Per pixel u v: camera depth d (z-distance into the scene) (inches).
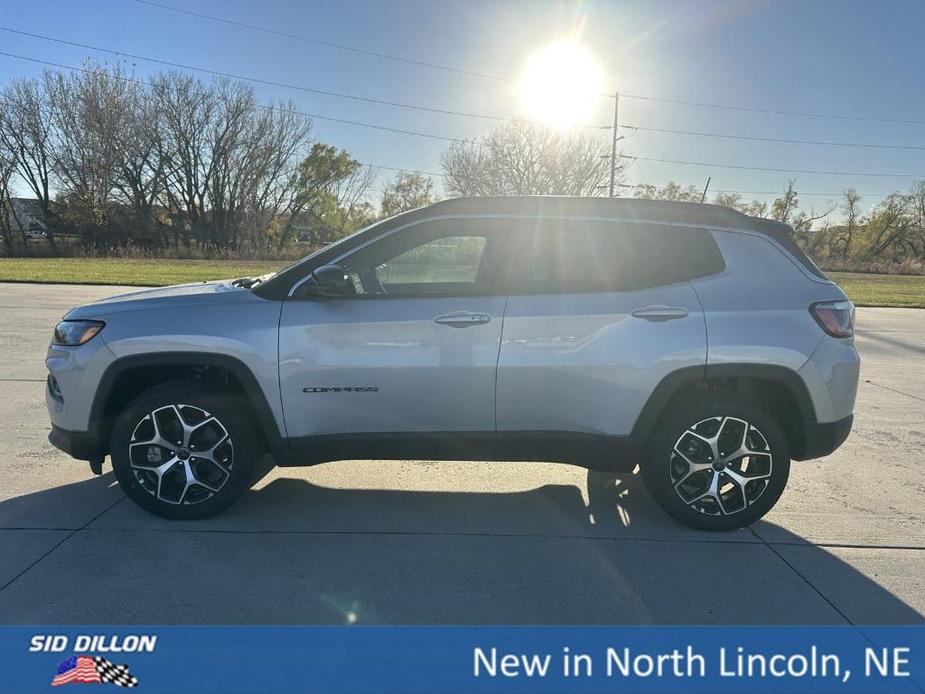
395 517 152.8
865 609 116.8
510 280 142.8
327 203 2495.1
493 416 141.6
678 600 119.0
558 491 170.9
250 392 140.6
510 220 145.2
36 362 313.4
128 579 122.3
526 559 133.3
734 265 143.9
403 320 139.3
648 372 138.6
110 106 1947.6
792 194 2792.8
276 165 2276.1
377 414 141.7
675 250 143.9
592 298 140.6
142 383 151.9
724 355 138.5
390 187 2741.1
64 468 178.4
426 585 122.6
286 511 154.6
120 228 2023.9
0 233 1994.3
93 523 145.2
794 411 143.8
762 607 117.1
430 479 178.2
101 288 693.9
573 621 112.3
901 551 138.4
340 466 186.9
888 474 185.9
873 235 2913.4
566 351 138.7
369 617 112.1
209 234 2235.5
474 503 162.1
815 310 141.7
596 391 139.6
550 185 2153.1
